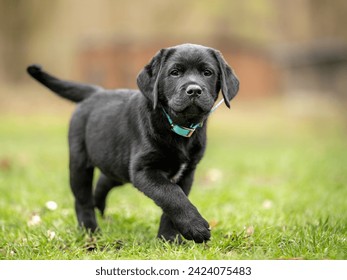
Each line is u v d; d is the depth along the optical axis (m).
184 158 5.62
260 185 9.79
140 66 32.00
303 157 13.52
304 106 31.67
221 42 35.97
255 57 35.69
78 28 45.66
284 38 40.25
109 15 44.84
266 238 5.64
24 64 46.56
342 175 10.58
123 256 5.30
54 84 6.81
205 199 8.23
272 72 36.31
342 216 6.81
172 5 42.28
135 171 5.56
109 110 6.22
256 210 7.30
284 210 7.34
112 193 8.87
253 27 39.94
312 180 10.05
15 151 15.02
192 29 39.91
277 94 36.28
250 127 26.27
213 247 5.32
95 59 32.38
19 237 6.07
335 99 34.94
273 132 24.38
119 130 5.97
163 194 5.24
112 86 31.84
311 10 40.97
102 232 6.14
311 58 35.94
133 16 43.97
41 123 25.78
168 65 5.61
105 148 6.08
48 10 45.22
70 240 5.89
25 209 7.64
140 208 7.63
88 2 45.47
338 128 25.42
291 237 5.65
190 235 5.09
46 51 47.56
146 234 6.20
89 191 6.50
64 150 15.52
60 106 33.22
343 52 35.44
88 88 6.79
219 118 29.50
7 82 45.81
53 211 7.37
